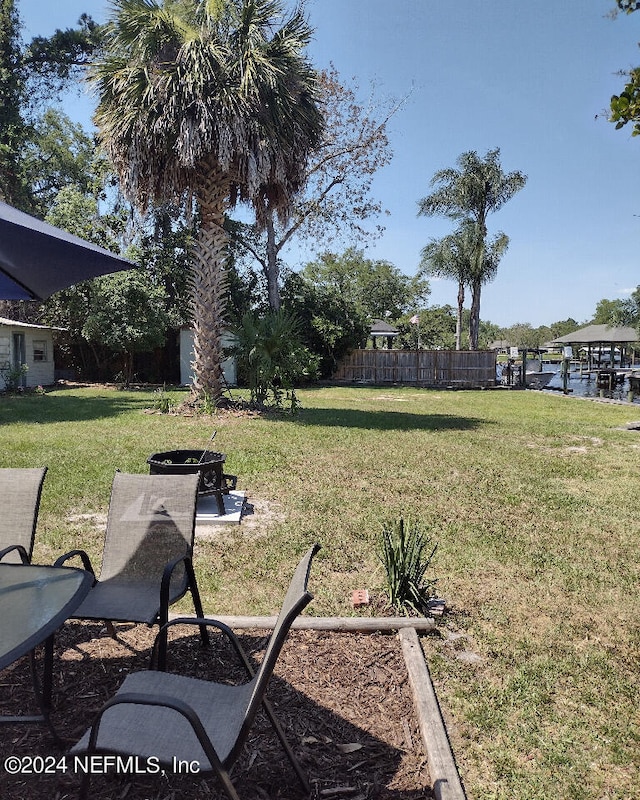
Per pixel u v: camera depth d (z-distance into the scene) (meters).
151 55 11.53
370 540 5.52
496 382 30.22
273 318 14.54
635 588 4.58
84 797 2.02
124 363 25.55
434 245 34.59
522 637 3.73
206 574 4.64
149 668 2.81
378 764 2.49
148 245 26.53
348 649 3.45
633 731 2.80
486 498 7.11
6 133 28.75
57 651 3.33
